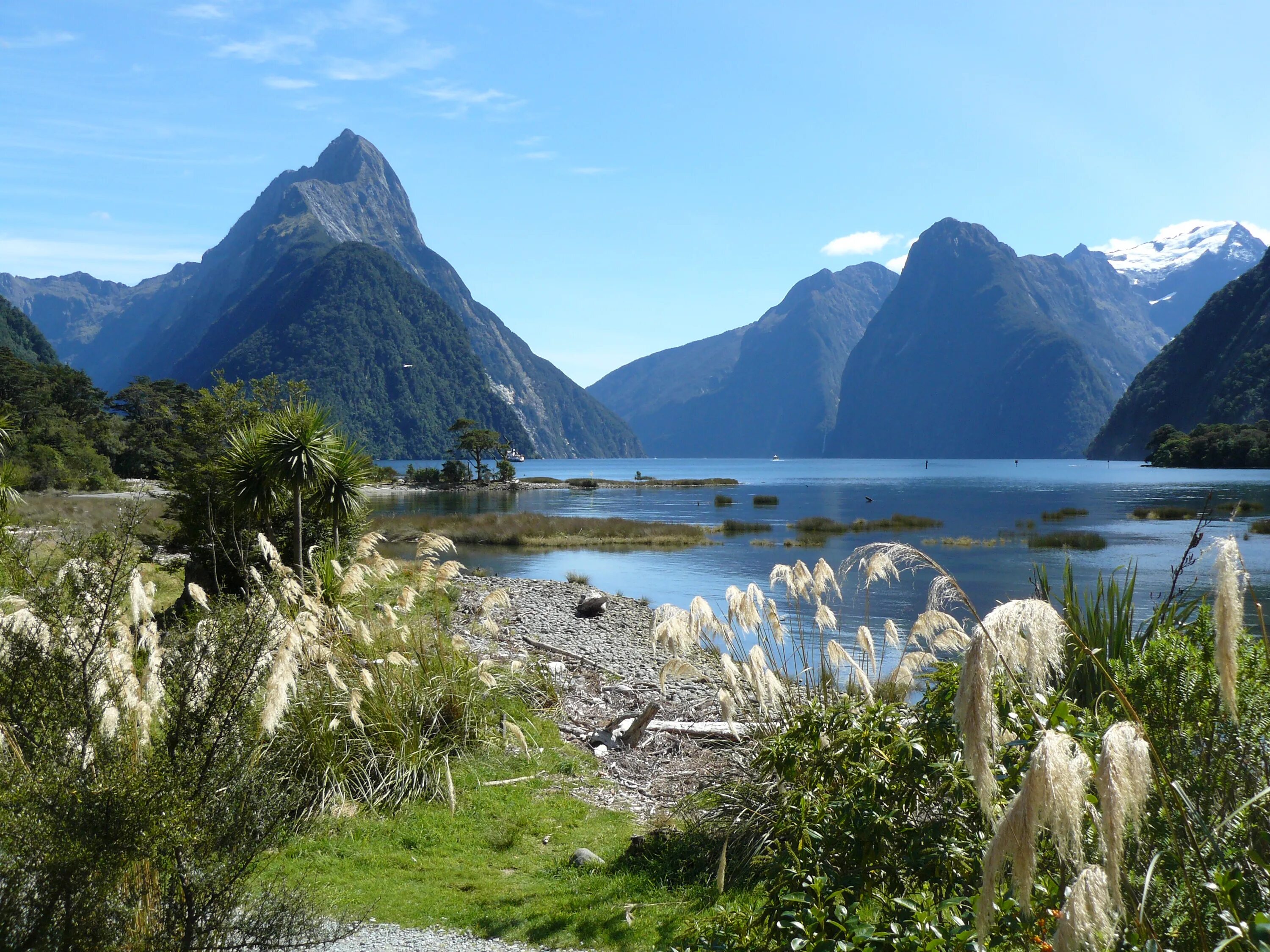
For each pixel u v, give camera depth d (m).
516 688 10.05
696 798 6.65
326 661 7.57
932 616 5.30
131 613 4.75
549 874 5.98
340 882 5.79
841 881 3.39
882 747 3.80
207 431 16.92
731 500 82.12
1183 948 2.43
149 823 3.29
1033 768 1.92
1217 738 3.16
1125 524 53.41
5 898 3.08
